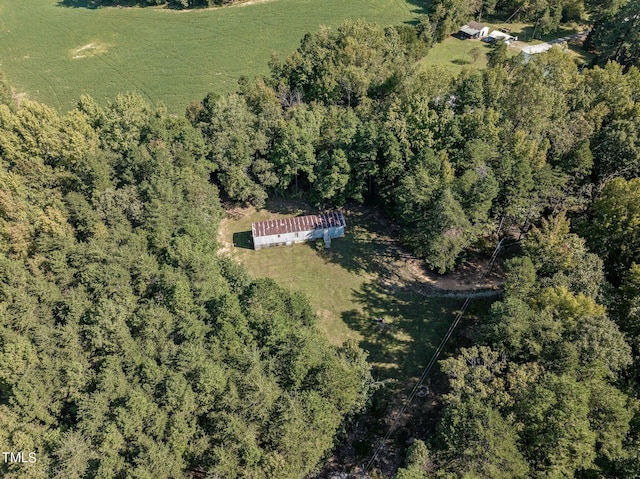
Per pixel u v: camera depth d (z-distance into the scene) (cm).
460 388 4619
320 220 7906
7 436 4466
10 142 7750
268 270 7544
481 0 14575
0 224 6525
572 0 13988
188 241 6238
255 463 4269
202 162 7950
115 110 8569
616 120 7206
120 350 5109
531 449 4166
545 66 8681
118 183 7700
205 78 13375
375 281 7256
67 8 18900
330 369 4741
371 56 10038
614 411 4147
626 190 5988
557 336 4753
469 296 6862
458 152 7375
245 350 4906
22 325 5284
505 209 6838
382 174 7825
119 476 4169
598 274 5488
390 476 5119
